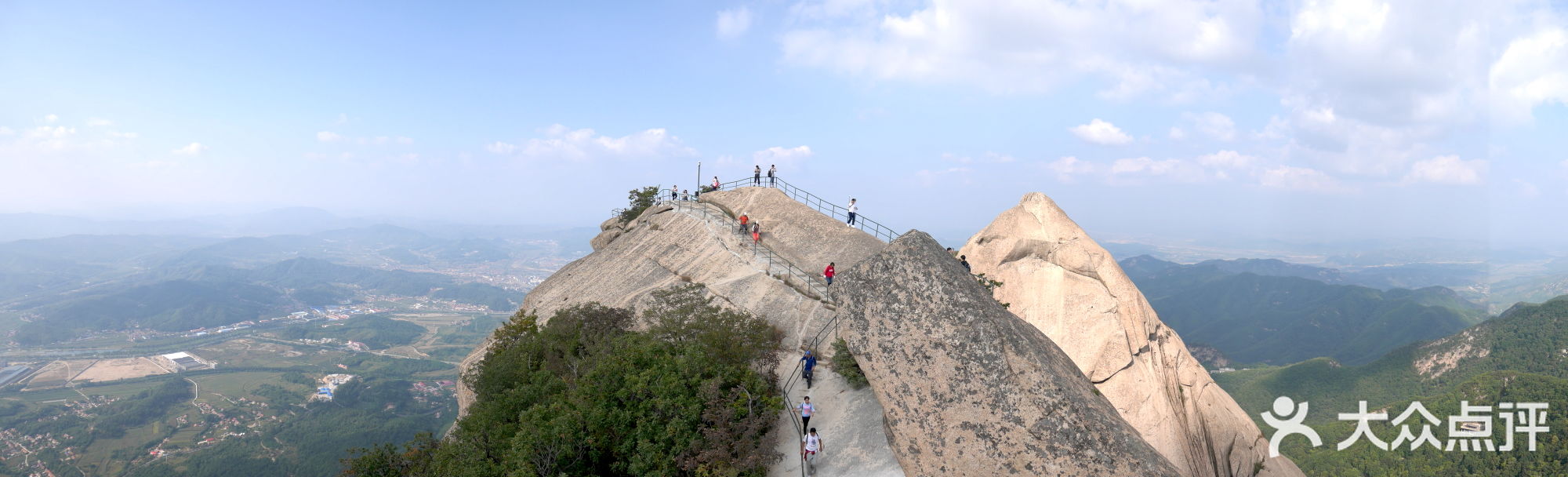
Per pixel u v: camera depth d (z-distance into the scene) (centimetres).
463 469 2358
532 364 3503
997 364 1900
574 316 3781
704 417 2420
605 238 6438
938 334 2025
